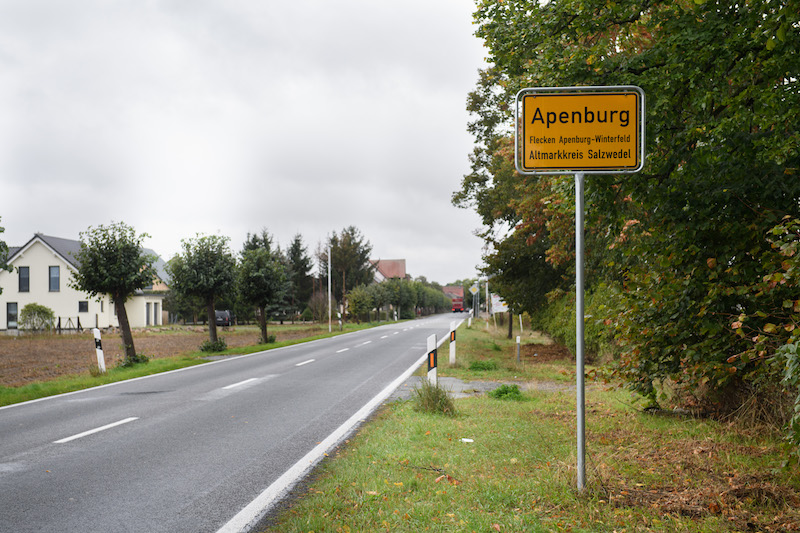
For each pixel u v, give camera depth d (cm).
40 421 878
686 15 671
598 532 396
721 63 666
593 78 728
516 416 834
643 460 578
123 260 1742
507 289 2333
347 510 450
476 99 2891
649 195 711
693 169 677
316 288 7331
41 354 2400
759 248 635
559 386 1189
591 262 1393
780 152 607
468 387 1182
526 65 823
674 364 718
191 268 2266
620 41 835
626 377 764
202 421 854
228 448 684
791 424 423
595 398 987
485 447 639
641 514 427
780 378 596
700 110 702
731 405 743
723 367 645
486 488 488
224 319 5575
